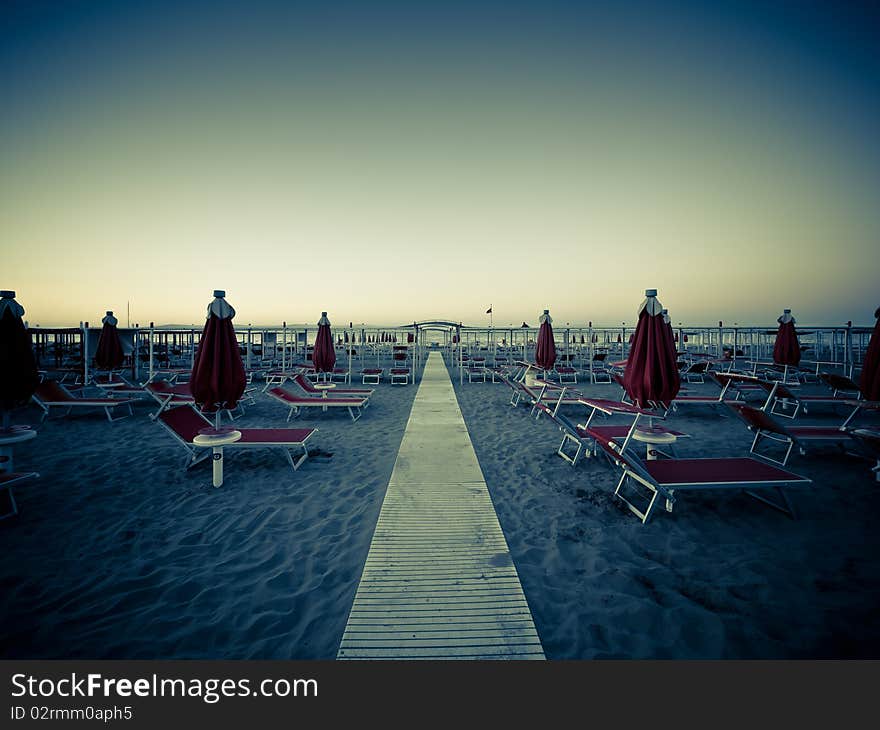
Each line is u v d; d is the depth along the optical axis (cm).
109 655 211
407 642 217
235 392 468
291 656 211
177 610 245
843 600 252
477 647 214
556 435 681
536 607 247
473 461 533
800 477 372
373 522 363
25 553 309
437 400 1048
